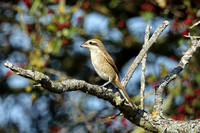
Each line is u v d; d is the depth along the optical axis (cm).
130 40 1273
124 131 1065
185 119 975
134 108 547
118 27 1280
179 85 1032
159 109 579
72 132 1159
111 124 1105
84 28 1270
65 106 1136
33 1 1158
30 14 1197
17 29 1260
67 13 1130
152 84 1048
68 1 1324
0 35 1268
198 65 1044
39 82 420
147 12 1136
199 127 505
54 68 1273
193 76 1034
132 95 1202
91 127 1065
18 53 1224
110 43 1307
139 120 563
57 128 1192
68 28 1092
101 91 521
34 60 1073
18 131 1227
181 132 521
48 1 1138
